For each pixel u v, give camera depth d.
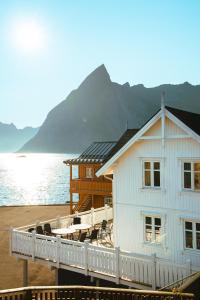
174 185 16.50
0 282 21.80
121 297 9.72
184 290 10.33
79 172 36.03
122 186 18.42
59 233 19.23
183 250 16.08
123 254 14.88
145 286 14.17
